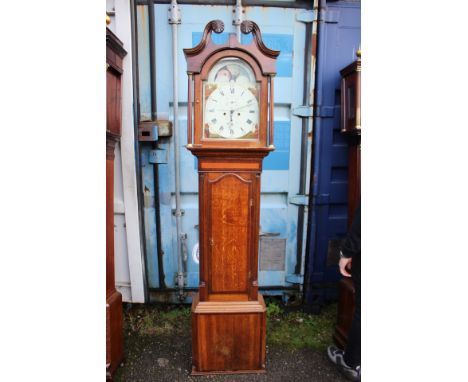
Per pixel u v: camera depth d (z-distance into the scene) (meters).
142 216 2.44
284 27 2.30
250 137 1.75
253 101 1.74
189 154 2.40
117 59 2.09
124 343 2.19
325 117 2.40
